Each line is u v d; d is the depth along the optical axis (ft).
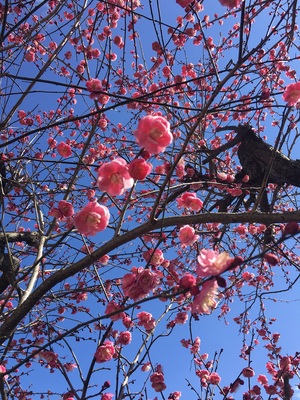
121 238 9.48
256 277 20.07
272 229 16.33
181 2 9.95
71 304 16.43
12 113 11.10
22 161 17.87
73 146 20.57
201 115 7.95
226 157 22.18
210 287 5.53
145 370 12.64
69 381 8.70
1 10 14.62
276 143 9.48
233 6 8.67
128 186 7.32
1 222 10.25
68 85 8.91
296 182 16.74
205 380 14.12
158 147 6.89
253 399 11.94
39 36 16.02
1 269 14.71
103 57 13.17
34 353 7.22
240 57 8.00
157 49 15.24
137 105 16.60
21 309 9.52
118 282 16.81
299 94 8.93
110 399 9.54
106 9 14.03
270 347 16.56
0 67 13.69
